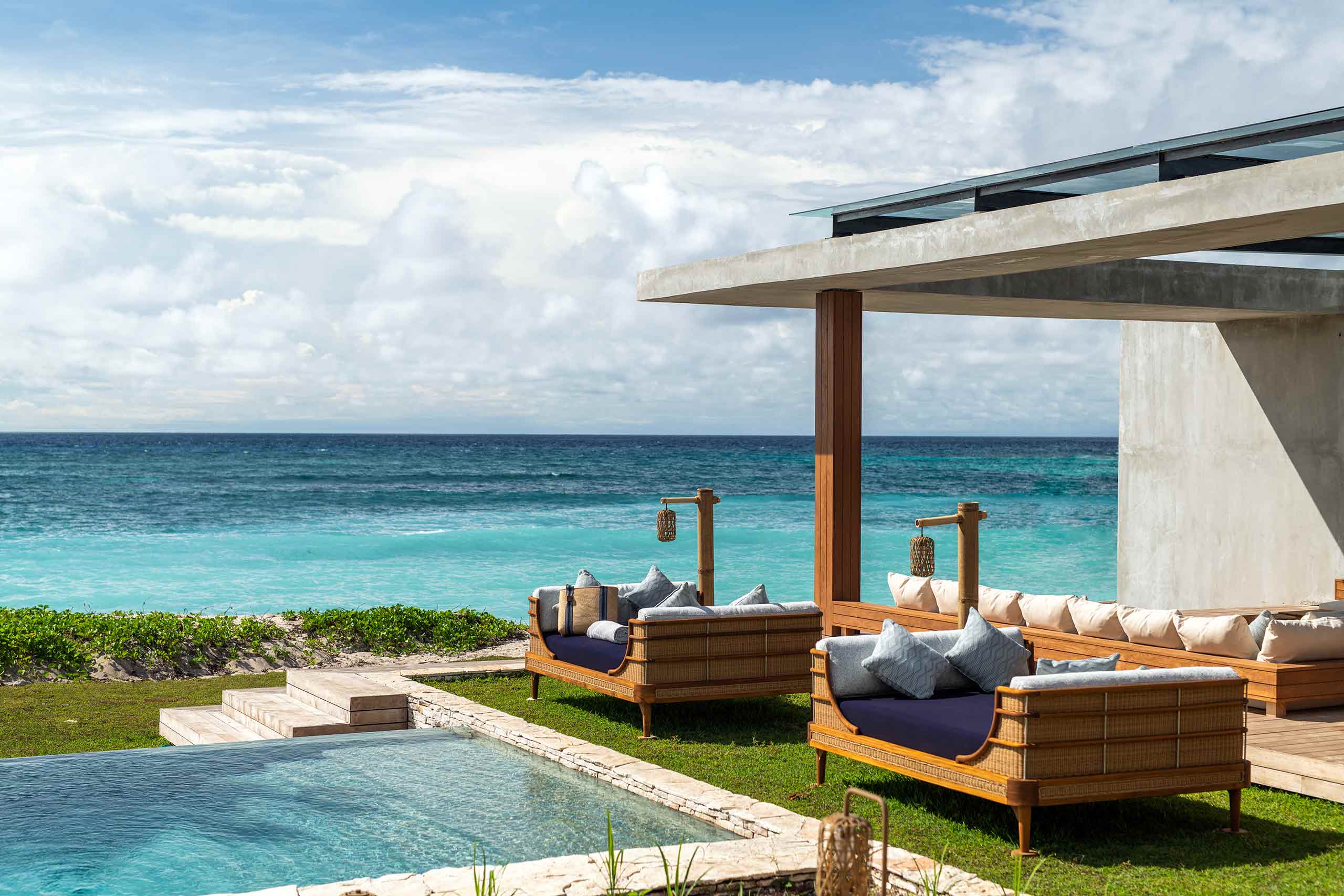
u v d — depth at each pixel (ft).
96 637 36.06
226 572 69.21
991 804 18.35
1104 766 16.10
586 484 160.86
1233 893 14.28
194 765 21.81
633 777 19.61
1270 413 41.65
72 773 21.16
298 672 29.78
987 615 28.66
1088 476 183.32
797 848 15.20
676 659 23.63
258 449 213.66
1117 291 34.63
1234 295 36.78
